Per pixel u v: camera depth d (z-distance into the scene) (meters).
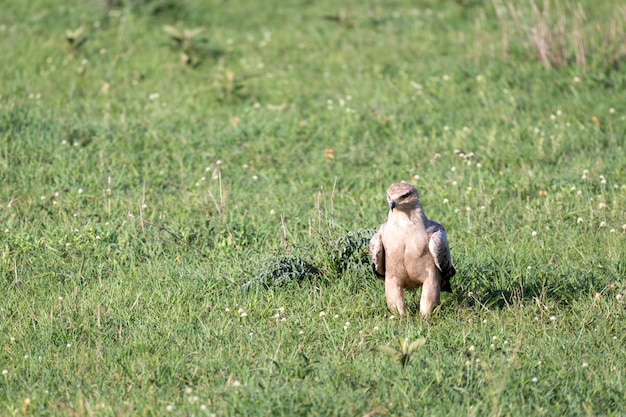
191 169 42.59
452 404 23.34
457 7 64.38
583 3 62.28
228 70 54.56
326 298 30.42
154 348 26.94
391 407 23.27
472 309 29.28
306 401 23.38
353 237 32.31
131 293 30.77
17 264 32.97
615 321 28.28
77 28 61.22
